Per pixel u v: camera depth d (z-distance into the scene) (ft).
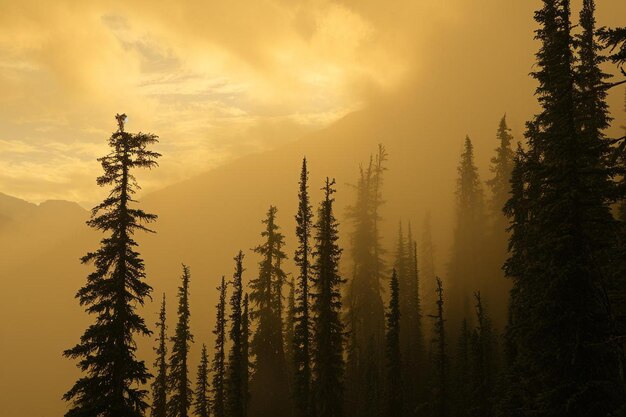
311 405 129.59
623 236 60.85
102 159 83.41
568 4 65.46
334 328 134.82
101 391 77.97
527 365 70.03
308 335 134.51
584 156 63.62
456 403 144.97
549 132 67.21
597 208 62.95
